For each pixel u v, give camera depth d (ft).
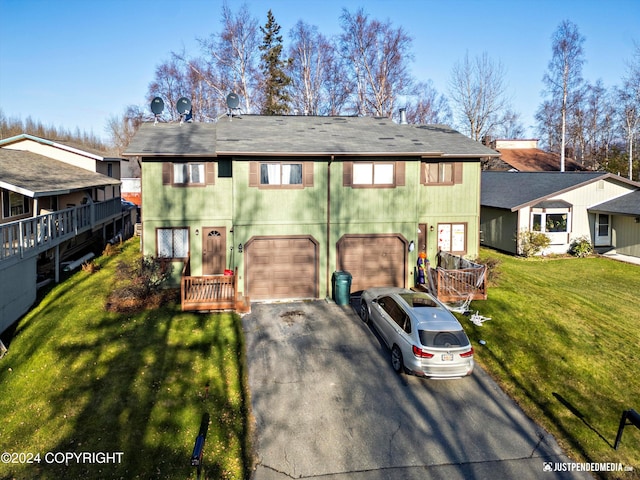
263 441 27.30
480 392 33.37
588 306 50.60
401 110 71.26
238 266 51.11
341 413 30.12
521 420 30.45
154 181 51.62
